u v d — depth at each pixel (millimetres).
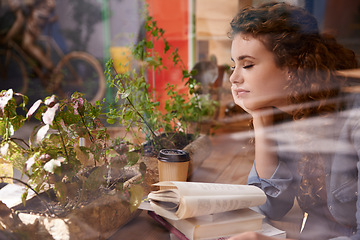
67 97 992
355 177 970
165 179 1142
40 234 780
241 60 1120
